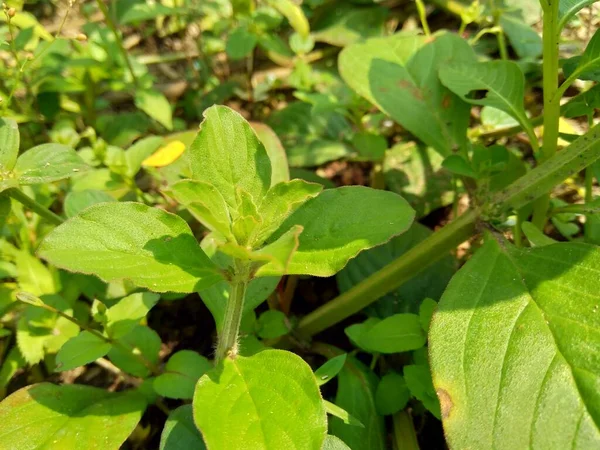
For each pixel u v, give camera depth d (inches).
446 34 8.5
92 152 8.8
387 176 9.7
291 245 3.8
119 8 11.1
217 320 6.2
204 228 9.2
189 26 13.9
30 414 5.9
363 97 8.2
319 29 12.8
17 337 7.1
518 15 11.0
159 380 6.2
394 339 6.3
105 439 5.8
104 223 4.7
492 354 4.9
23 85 10.2
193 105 12.4
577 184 9.3
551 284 5.2
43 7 14.3
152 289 4.5
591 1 5.8
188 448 5.5
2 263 7.6
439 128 7.8
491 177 7.2
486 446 4.6
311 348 7.8
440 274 8.0
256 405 4.4
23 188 8.1
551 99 6.2
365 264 8.3
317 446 4.1
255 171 5.0
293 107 11.0
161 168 8.5
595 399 4.4
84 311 7.9
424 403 6.0
